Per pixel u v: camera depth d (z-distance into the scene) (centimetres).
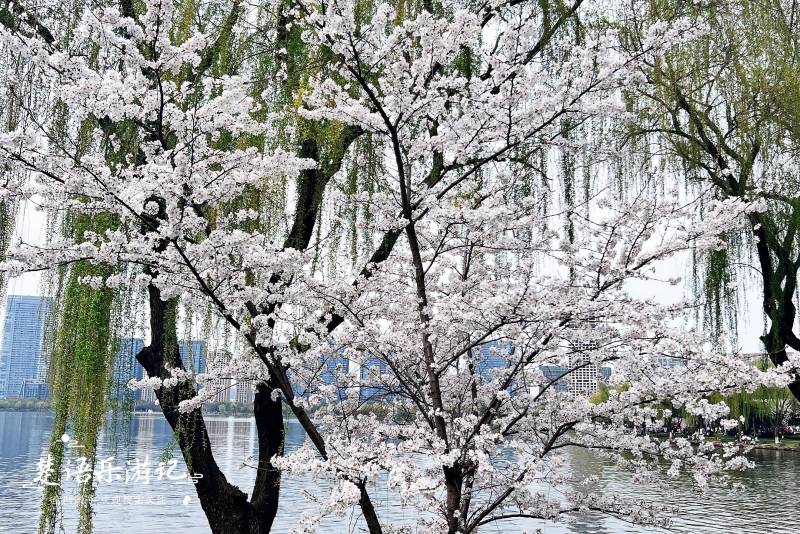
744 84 662
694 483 490
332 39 433
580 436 496
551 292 426
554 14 645
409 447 420
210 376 486
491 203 493
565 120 530
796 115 636
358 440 455
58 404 491
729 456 475
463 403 546
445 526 432
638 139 703
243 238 436
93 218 501
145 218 462
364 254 580
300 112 473
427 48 452
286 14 539
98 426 483
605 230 475
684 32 441
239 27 575
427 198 474
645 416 478
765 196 652
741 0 676
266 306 522
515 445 481
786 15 704
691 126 684
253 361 502
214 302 460
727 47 679
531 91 475
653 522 483
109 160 528
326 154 599
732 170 659
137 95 446
